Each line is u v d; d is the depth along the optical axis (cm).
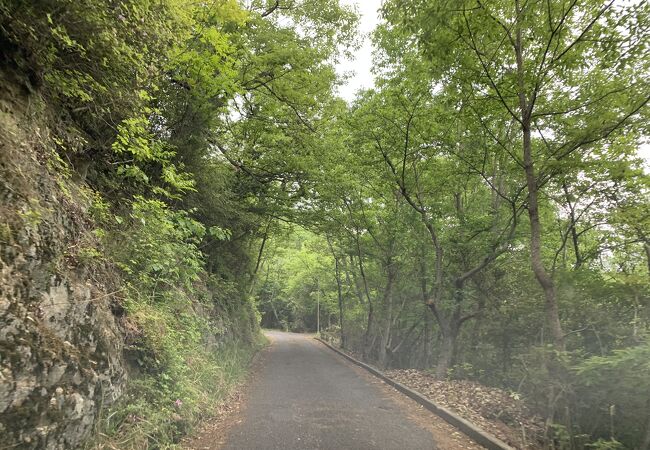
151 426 477
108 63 485
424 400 842
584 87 807
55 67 465
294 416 743
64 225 444
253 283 2573
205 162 1119
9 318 322
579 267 928
